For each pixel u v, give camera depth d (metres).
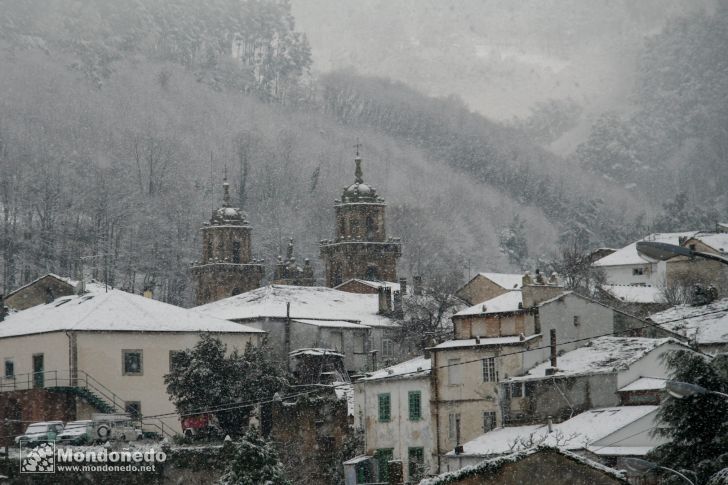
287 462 138.62
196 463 111.44
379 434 144.12
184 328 162.38
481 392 137.38
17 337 160.75
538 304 138.75
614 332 142.50
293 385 160.00
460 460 123.50
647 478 80.62
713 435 74.94
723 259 61.31
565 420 125.62
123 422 142.38
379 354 199.00
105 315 160.75
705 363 76.31
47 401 153.50
